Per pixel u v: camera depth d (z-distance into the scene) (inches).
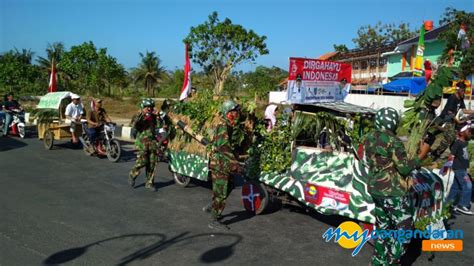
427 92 210.7
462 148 250.8
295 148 223.6
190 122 282.5
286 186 220.5
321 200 202.2
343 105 279.7
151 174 300.7
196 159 282.2
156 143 300.8
